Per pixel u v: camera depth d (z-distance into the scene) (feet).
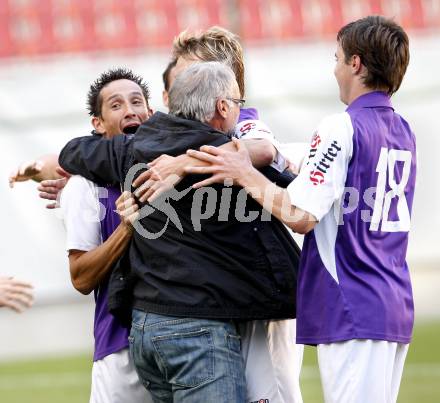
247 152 41.68
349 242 41.63
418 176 124.88
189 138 41.93
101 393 46.06
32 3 149.38
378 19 43.57
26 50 148.05
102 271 44.47
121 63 136.26
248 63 132.16
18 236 124.88
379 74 43.16
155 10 150.20
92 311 126.21
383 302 41.32
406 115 128.16
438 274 123.34
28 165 51.29
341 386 41.11
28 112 129.39
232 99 42.78
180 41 49.85
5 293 43.55
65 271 125.29
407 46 43.70
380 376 41.11
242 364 41.63
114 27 150.00
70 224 45.73
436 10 147.23
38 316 125.18
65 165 45.73
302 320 42.22
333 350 41.42
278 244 42.80
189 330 40.73
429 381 84.02
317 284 41.83
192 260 41.16
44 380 94.12
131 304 43.65
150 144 42.45
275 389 44.37
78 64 139.03
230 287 41.06
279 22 147.84
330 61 131.34
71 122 129.70
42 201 124.67
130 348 43.19
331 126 41.81
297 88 131.44
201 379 40.45
